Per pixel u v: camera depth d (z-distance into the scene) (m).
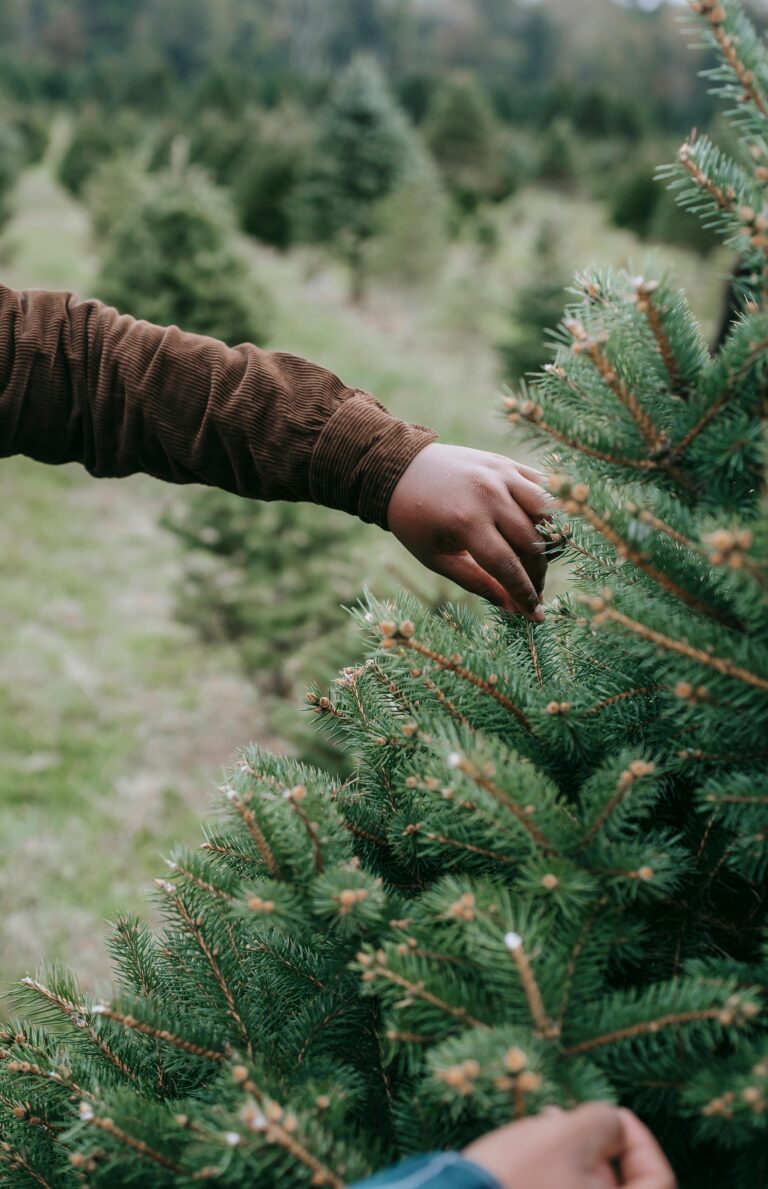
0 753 4.49
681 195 0.78
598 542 0.89
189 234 7.59
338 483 1.03
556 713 0.85
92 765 4.46
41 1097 0.93
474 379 12.34
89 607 6.17
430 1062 0.66
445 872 0.91
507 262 20.31
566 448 0.83
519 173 26.31
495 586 1.02
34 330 1.13
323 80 33.41
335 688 1.01
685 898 0.87
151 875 3.70
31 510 7.51
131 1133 0.75
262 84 33.72
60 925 3.31
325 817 0.82
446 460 0.98
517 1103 0.62
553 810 0.78
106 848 3.83
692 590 0.77
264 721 4.80
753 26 0.75
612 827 0.78
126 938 1.03
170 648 5.73
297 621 4.19
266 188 17.11
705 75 0.75
